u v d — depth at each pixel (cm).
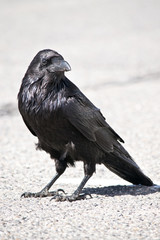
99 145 971
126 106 1952
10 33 3878
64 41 3462
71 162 986
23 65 2817
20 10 4991
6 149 1445
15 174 1167
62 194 989
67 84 945
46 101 916
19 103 944
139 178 1010
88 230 758
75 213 844
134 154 1333
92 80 2397
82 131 935
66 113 914
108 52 3064
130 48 3159
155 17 4278
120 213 838
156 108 1897
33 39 3591
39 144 983
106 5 5062
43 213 845
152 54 2950
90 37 3578
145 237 725
